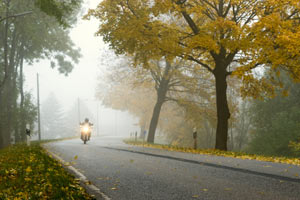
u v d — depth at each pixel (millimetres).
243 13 20203
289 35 15500
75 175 8602
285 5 17953
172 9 18750
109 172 9055
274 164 10367
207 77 34531
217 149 19625
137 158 12898
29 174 7773
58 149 18719
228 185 7062
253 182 7402
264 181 7523
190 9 18469
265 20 15961
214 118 35375
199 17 22750
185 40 20984
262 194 6184
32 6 34594
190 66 33438
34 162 10133
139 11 20188
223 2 20875
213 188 6750
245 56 18000
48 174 7617
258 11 17625
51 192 5922
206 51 20469
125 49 21219
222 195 6113
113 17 20406
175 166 10258
